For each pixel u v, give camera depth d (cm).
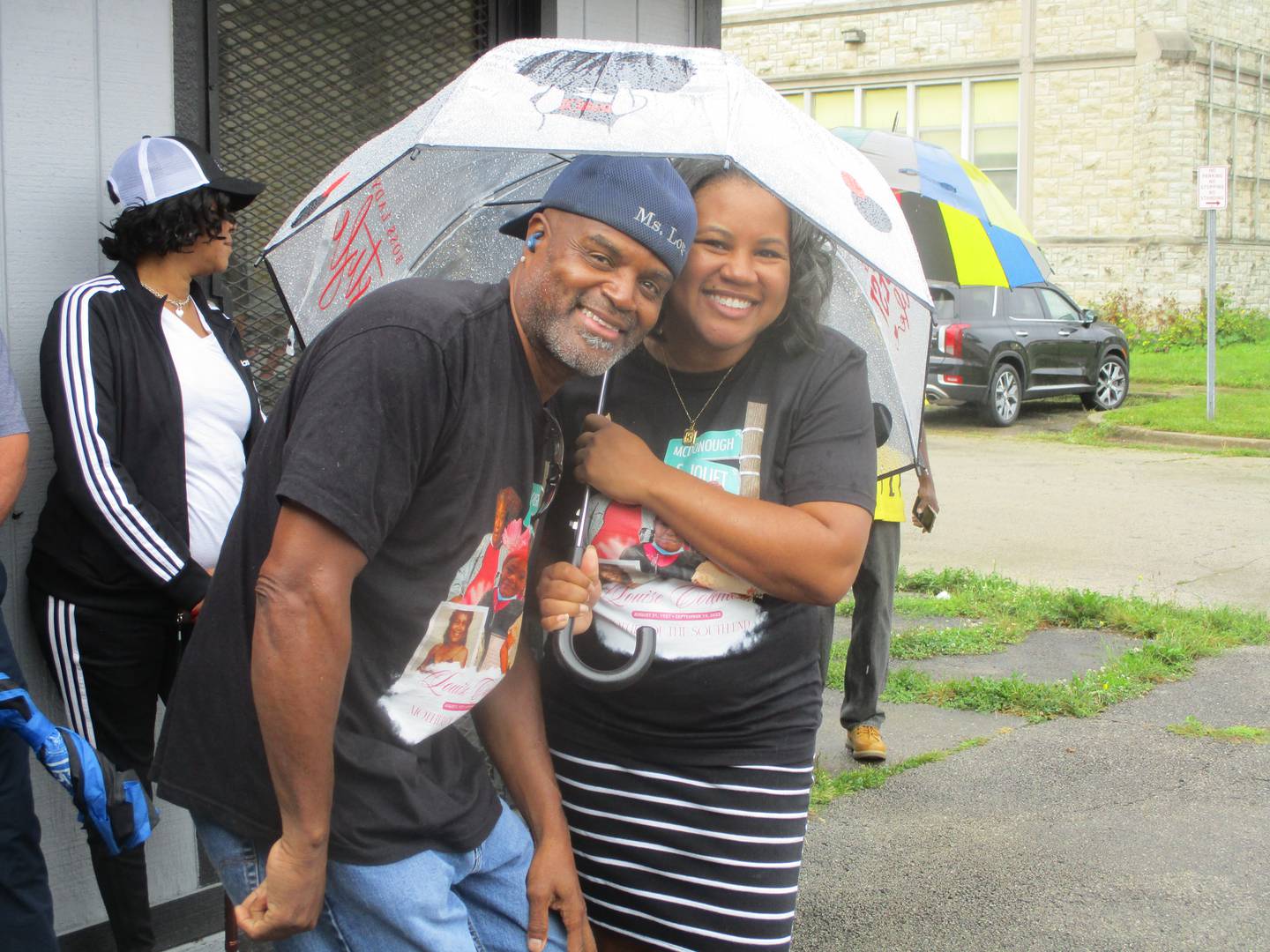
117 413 278
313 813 169
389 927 185
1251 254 2388
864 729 462
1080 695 532
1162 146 2206
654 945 229
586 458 213
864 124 2422
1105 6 2211
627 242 177
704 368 220
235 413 297
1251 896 363
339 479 163
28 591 291
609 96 180
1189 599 721
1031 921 349
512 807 225
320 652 165
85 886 312
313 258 239
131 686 290
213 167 292
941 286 1574
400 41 375
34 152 295
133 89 309
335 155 365
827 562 207
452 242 248
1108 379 1683
